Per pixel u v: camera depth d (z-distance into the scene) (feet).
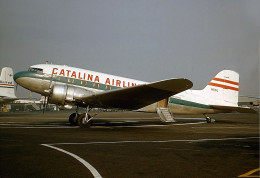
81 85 45.91
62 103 40.65
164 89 35.58
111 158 17.93
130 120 67.05
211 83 55.72
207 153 20.21
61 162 16.38
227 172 14.73
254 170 15.19
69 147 21.80
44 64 47.73
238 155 19.53
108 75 48.34
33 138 27.02
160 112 48.78
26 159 17.02
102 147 22.25
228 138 29.86
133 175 13.94
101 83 46.91
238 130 40.91
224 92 55.88
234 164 16.66
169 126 48.34
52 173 13.94
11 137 27.58
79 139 27.02
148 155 19.16
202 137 30.71
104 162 16.71
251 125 52.49
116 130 38.04
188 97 53.01
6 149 20.45
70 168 15.03
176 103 51.85
